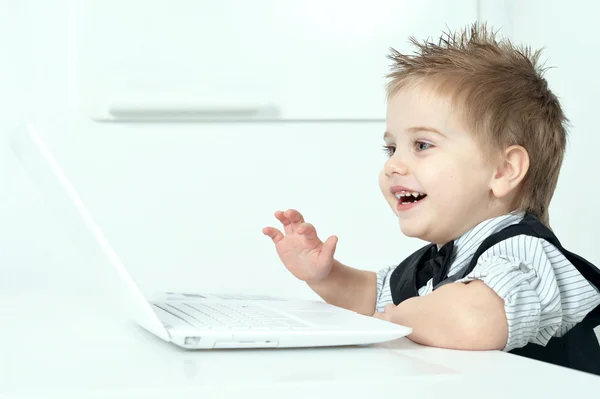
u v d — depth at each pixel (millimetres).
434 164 1126
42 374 539
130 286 663
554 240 1012
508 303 828
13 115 2277
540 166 1183
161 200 2355
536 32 2354
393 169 1158
